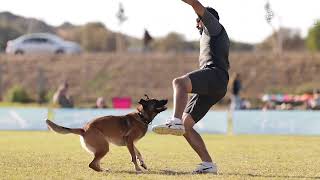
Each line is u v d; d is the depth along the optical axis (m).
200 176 9.49
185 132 10.01
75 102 43.53
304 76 48.75
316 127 23.08
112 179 9.08
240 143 17.95
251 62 50.81
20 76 50.09
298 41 60.84
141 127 10.54
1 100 44.44
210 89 9.86
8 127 24.52
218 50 9.90
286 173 10.18
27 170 10.06
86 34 67.50
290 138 20.73
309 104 33.47
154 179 9.09
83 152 13.70
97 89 48.03
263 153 14.22
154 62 51.03
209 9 10.08
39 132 22.95
